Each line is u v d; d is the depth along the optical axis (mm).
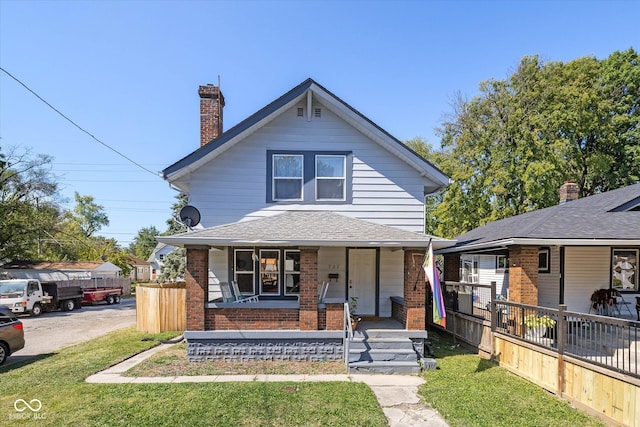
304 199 11633
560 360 6910
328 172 11797
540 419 5898
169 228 26375
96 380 7652
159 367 8594
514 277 9969
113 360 9258
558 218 11094
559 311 7078
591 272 11711
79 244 44656
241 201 11539
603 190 27062
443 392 6980
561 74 23781
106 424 5547
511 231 11273
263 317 9305
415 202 11742
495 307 9477
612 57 26125
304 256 9320
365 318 11203
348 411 6035
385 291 11531
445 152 28438
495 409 6238
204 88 13523
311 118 11781
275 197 11664
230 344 9117
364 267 11586
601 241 9320
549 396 6910
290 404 6297
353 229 9898
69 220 55781
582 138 25250
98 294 28594
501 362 9016
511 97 24125
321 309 9406
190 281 9180
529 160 22344
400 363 8352
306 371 8328
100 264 38250
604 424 5785
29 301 20656
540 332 8648
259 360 9102
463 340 11203
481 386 7371
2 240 30609
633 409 5434
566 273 11672
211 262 11391
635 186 12695
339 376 7965
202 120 13453
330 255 11570
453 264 14797
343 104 11234
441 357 9781
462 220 24547
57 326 16891
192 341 9062
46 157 32219
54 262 36750
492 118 25047
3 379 7789
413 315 9438
